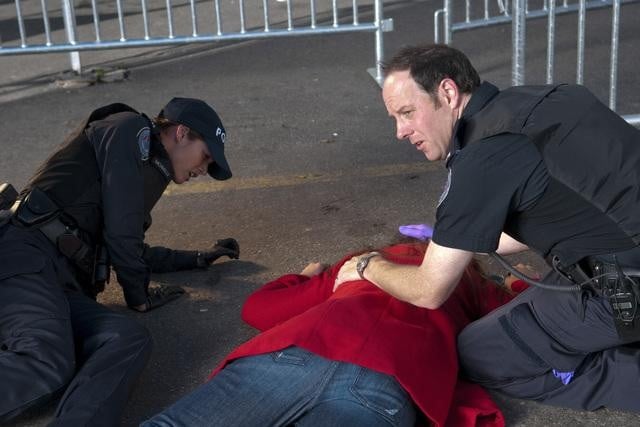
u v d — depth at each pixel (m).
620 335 2.73
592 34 7.72
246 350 2.92
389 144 5.58
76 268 3.37
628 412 3.05
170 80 7.02
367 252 3.38
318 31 6.59
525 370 3.01
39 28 8.88
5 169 5.43
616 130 2.63
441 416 2.82
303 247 4.32
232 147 5.64
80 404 2.91
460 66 2.65
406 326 2.96
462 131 2.66
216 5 6.49
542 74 6.77
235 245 4.17
